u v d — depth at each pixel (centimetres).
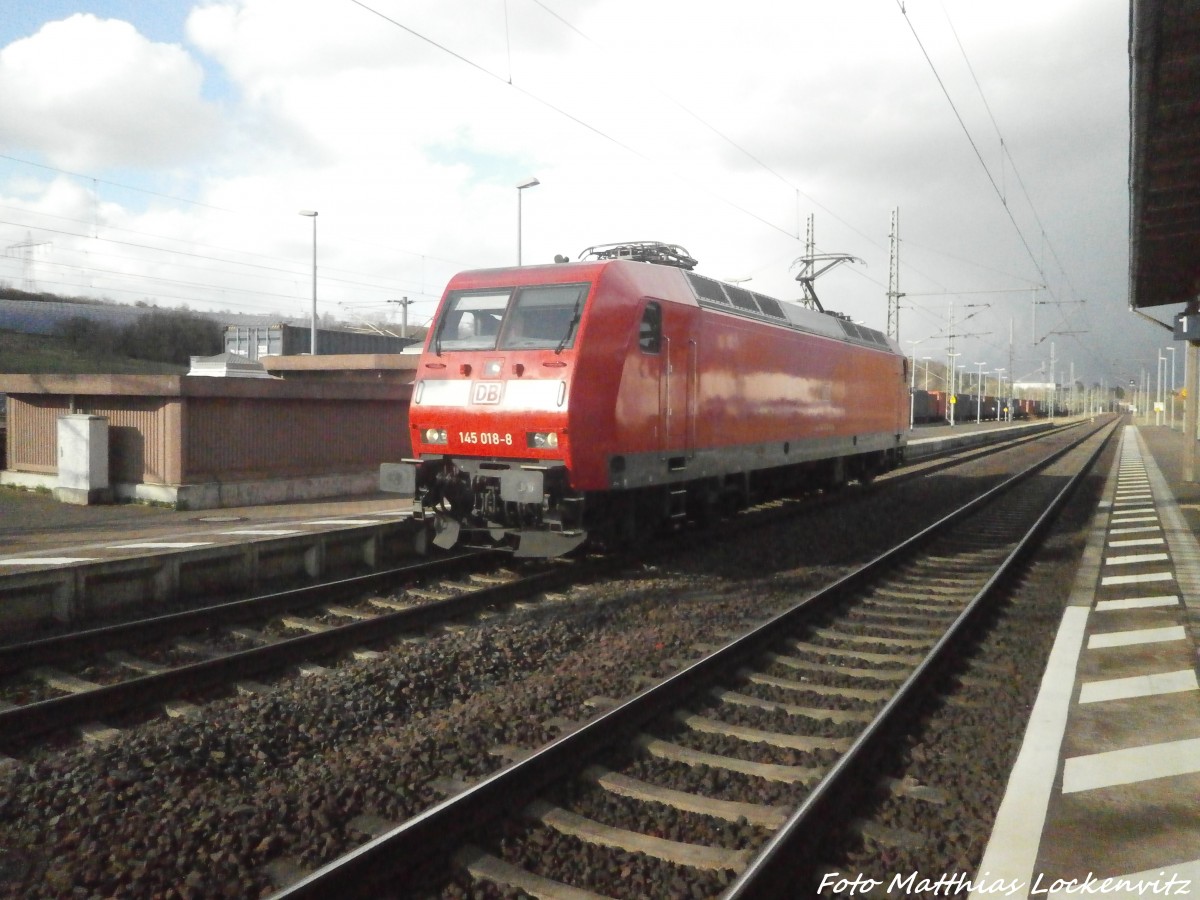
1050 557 1308
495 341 1090
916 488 2395
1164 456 3709
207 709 650
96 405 1731
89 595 919
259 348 4581
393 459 2011
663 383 1164
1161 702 644
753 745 596
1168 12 741
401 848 431
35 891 418
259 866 441
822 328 1839
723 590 1066
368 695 674
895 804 507
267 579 1091
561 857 449
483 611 955
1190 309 2167
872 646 838
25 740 598
